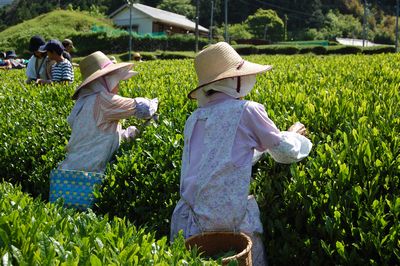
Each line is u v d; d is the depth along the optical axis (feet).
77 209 16.93
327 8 391.45
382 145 13.55
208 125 12.80
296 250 12.83
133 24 280.92
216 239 12.31
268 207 13.71
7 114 24.89
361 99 19.26
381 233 11.40
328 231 11.89
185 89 24.95
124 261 9.02
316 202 12.71
